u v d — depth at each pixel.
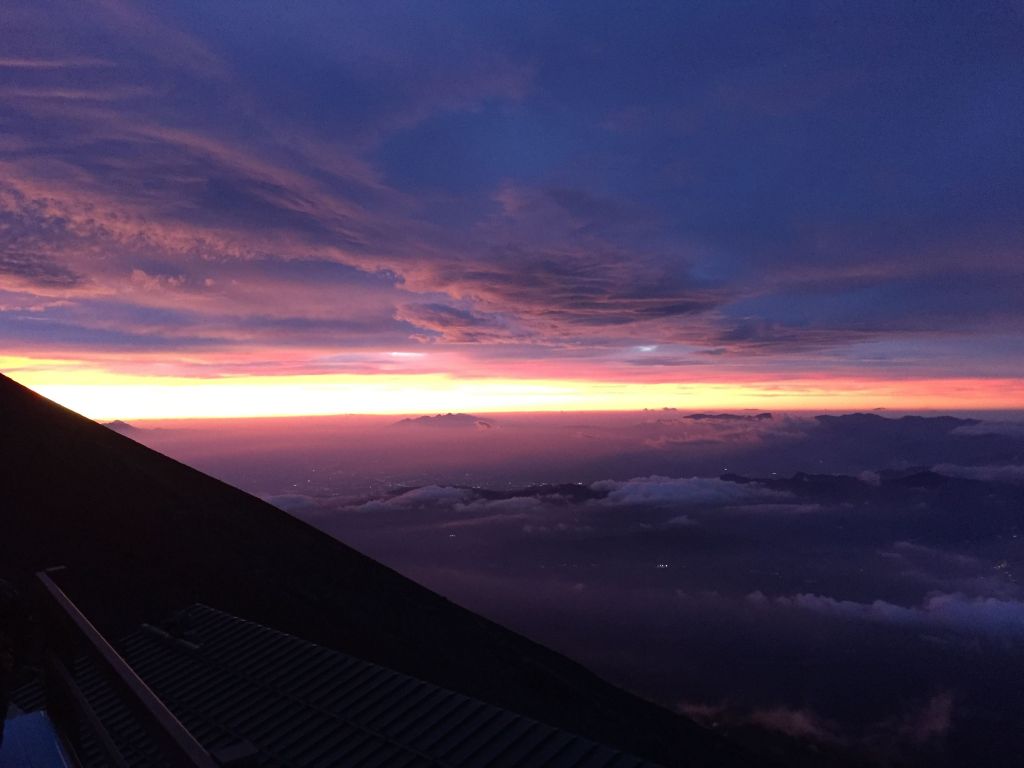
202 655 15.62
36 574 4.24
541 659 70.75
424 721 11.92
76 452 65.31
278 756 11.54
